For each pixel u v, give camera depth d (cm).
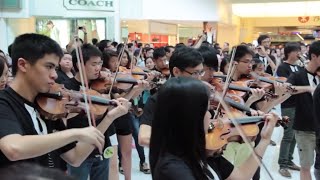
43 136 129
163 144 123
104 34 953
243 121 202
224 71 365
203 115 124
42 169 58
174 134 122
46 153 136
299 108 309
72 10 923
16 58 140
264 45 632
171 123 122
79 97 218
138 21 1116
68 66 300
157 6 1097
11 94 138
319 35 1349
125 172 323
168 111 122
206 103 124
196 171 121
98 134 140
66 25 926
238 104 238
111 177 272
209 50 266
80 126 215
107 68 370
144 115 202
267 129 182
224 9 1266
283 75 405
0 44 890
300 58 434
